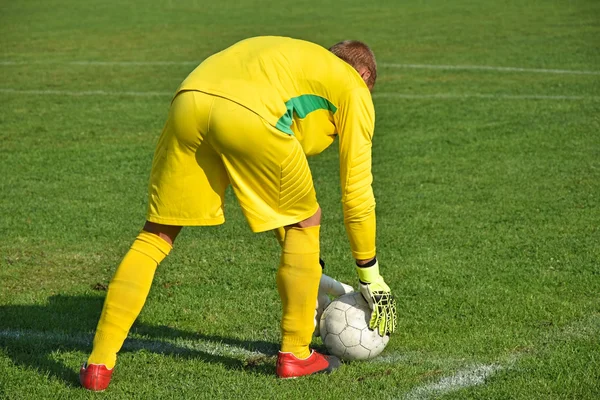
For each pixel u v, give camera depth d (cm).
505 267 773
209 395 517
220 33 2758
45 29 2916
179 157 512
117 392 523
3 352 590
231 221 946
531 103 1561
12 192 1066
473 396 516
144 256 530
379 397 516
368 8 3422
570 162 1159
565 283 728
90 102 1684
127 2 3838
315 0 3769
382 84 1817
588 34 2434
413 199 1014
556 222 909
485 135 1334
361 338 565
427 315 664
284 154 503
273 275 767
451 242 852
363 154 517
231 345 615
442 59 2130
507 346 599
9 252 842
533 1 3425
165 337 630
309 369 549
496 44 2341
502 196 1016
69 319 666
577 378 536
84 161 1228
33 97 1738
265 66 505
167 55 2320
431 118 1474
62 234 903
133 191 1077
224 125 493
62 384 535
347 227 534
